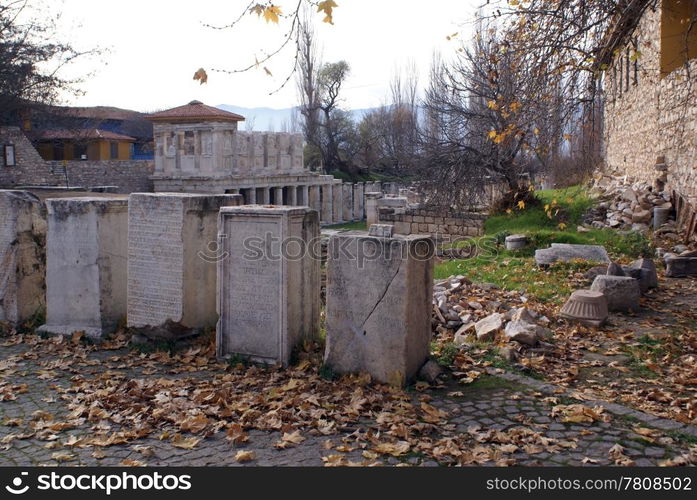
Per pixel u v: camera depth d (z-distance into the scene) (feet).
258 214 25.63
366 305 23.47
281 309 25.62
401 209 82.48
